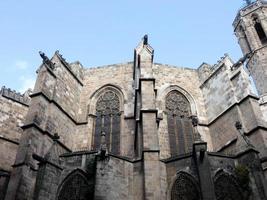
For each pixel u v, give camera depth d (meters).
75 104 33.53
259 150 25.17
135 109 30.03
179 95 35.03
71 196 22.11
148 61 29.70
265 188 21.05
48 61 30.41
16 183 22.23
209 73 35.97
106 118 33.38
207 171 21.80
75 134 31.81
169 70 36.47
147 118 24.97
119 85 35.44
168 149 29.58
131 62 37.25
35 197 20.55
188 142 31.14
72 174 23.02
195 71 37.56
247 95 28.39
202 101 34.97
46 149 25.94
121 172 23.11
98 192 21.09
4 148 31.67
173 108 33.53
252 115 27.22
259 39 51.09
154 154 23.06
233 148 27.81
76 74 35.44
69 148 29.98
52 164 22.41
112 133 31.92
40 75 29.25
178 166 23.58
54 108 28.88
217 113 31.98
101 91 35.66
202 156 22.50
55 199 21.73
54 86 29.89
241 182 22.02
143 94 26.81
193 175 22.58
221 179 22.67
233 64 31.89
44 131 26.53
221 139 30.31
